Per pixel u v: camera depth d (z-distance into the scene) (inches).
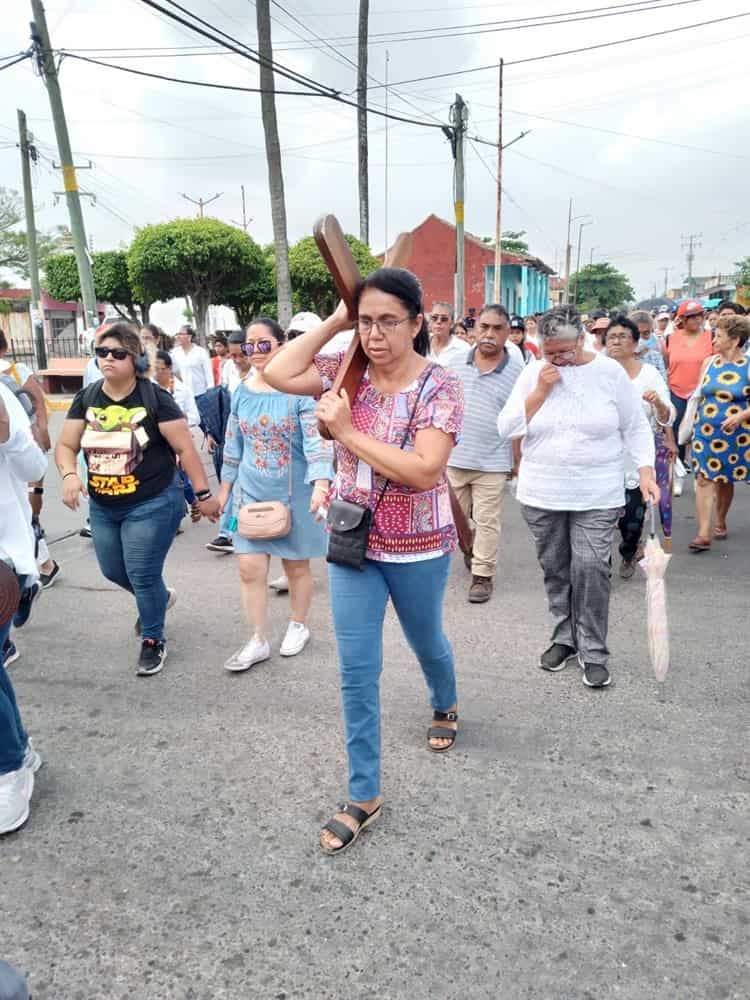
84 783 118.0
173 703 143.3
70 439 148.9
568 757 122.0
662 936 86.1
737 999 78.1
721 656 157.6
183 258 949.2
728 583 202.7
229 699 144.5
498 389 188.9
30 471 108.7
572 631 155.2
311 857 100.2
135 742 129.7
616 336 204.2
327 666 158.4
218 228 960.9
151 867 99.1
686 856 99.0
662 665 132.7
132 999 79.8
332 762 122.6
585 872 96.3
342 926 88.5
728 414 221.3
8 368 170.4
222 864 99.3
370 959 83.9
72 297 1107.3
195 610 192.9
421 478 92.0
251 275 1021.2
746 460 221.9
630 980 80.5
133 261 970.1
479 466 190.1
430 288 1724.9
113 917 90.7
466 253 1695.4
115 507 146.8
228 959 84.4
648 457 141.5
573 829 104.5
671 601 189.9
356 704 101.2
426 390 94.3
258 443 153.9
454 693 124.0
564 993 79.1
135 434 143.6
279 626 181.9
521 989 79.7
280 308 662.5
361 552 97.3
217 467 261.3
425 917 89.6
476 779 116.4
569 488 141.6
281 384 96.0
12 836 105.7
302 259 1075.3
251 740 129.6
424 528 100.4
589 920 88.6
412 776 117.3
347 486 100.1
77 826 107.7
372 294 89.3
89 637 176.4
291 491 154.7
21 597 114.1
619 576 214.4
